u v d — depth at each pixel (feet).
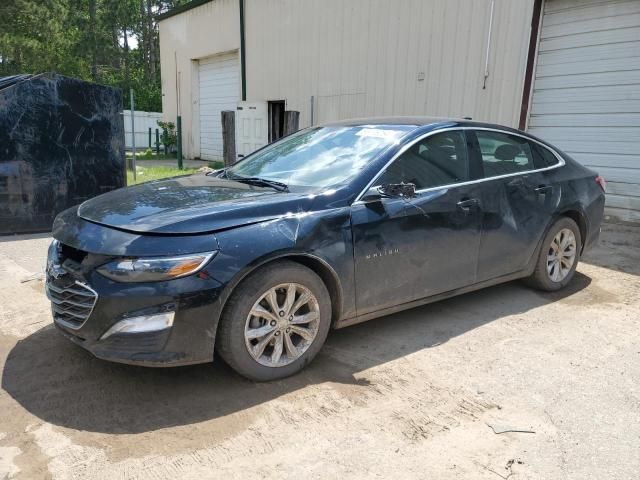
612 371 11.35
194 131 62.69
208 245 9.45
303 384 10.57
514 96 29.45
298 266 10.43
